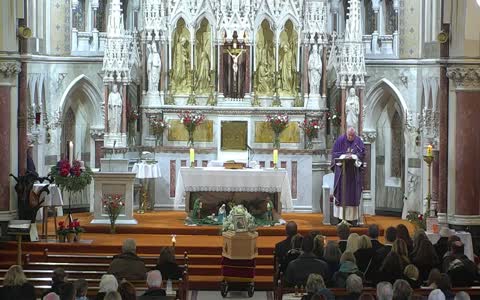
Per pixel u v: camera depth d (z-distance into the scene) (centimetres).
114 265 2094
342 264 2005
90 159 3741
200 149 3650
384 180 3759
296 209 3644
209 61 3712
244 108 3650
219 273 2770
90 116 3744
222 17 3647
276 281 2186
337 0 3806
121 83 3553
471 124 3042
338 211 3192
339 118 3631
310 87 3681
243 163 3319
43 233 3045
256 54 3700
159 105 3666
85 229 3138
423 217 3119
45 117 3591
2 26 3053
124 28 3750
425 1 3575
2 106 3077
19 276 1814
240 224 2586
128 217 3188
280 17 3678
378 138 3766
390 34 3725
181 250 2864
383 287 1678
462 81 3031
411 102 3656
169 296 1839
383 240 3064
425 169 3544
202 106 3662
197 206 3225
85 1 3741
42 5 3556
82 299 1734
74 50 3675
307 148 3669
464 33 2997
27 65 3275
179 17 3688
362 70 3522
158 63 3662
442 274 1845
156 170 3534
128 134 3681
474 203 3053
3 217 3047
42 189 2978
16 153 3131
